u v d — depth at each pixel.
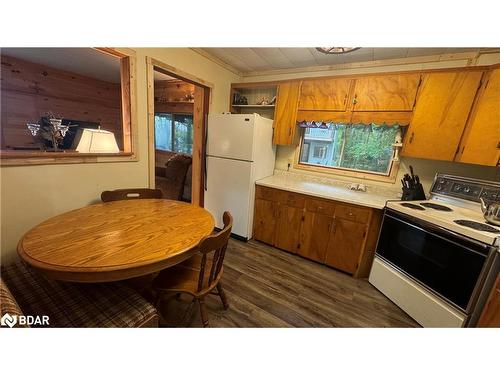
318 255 2.45
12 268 1.26
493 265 1.31
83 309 1.05
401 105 2.13
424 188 2.37
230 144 2.74
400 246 1.88
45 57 3.53
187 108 4.66
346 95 2.38
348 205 2.21
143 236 1.22
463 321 1.41
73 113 4.57
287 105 2.77
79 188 1.72
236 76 3.30
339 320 1.67
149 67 2.09
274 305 1.77
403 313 1.79
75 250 1.03
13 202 1.39
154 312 1.11
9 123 3.79
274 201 2.68
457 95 1.88
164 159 5.24
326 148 2.95
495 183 1.75
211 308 1.69
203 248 1.16
